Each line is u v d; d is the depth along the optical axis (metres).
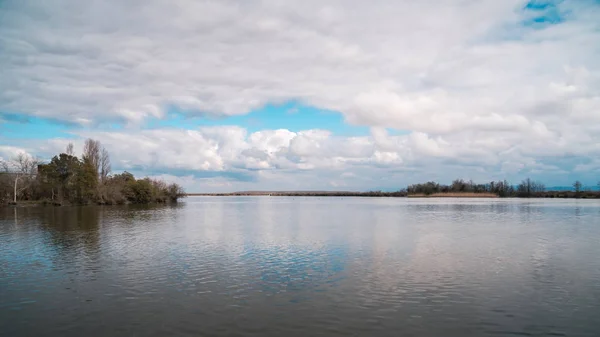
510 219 66.50
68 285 22.55
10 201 104.94
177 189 160.00
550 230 48.88
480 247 35.22
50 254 31.92
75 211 88.06
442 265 27.56
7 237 42.31
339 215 79.38
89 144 129.12
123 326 16.36
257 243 37.97
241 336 15.31
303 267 27.02
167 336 15.33
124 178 134.88
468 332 15.82
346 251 33.25
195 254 31.95
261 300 19.72
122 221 62.44
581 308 18.66
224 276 24.58
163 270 26.20
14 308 18.59
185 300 19.72
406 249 34.19
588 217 70.62
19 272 25.70
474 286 22.23
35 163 114.00
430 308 18.55
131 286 22.33
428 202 164.62
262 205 143.75
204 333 15.60
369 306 18.81
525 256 30.84
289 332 15.70
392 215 78.38
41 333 15.70
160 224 57.72
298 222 61.81
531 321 17.00
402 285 22.39
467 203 147.50
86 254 31.89
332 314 17.73
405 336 15.41
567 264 27.91
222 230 49.59
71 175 110.44
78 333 15.67
